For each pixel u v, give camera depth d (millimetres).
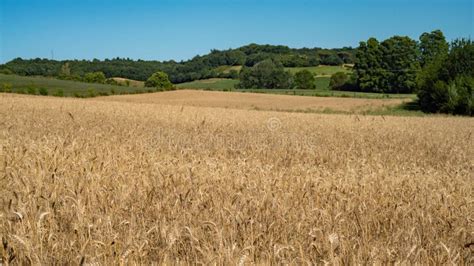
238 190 7133
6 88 71500
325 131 22500
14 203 6016
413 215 6371
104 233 5082
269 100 73125
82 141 11461
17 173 7387
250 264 4371
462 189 8086
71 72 134750
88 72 136875
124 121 23312
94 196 6418
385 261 4707
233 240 5047
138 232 5199
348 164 10594
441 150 16078
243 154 12242
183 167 8328
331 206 6578
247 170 8742
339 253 4840
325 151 13719
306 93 92375
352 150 14430
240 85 129000
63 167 8047
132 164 8625
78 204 5652
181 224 5645
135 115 28188
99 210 6031
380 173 9062
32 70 132875
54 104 35781
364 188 7613
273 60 134750
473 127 26781
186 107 39594
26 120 20844
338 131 22547
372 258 4664
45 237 5004
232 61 152750
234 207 6137
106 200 6363
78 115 25750
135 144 12320
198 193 6785
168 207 6203
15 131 15812
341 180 8039
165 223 5484
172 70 145375
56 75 133500
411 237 5387
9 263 4355
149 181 7551
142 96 76438
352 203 6676
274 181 7684
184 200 6371
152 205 6383
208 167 8719
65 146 9969
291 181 7918
